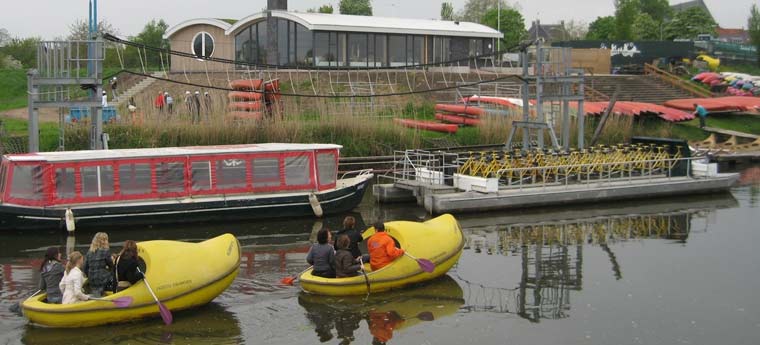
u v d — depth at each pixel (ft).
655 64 217.77
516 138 119.75
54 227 71.10
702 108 148.87
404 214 81.92
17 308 48.21
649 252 64.85
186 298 47.09
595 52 200.75
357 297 51.44
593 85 174.40
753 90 193.57
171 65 166.50
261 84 115.96
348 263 51.55
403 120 120.57
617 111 135.95
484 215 80.43
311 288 51.37
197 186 75.92
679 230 73.87
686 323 46.88
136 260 46.03
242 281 55.26
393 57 162.81
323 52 154.92
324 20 156.04
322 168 80.74
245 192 77.46
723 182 95.09
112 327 45.37
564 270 59.00
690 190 92.99
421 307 49.73
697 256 63.41
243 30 161.27
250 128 102.89
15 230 70.90
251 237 70.49
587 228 74.59
